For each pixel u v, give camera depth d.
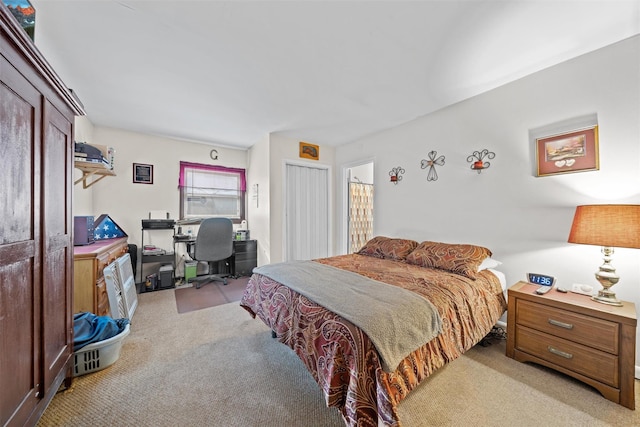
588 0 1.33
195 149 4.11
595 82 1.77
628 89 1.64
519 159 2.17
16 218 0.92
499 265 2.29
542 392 1.47
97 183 3.36
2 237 0.84
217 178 4.30
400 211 3.24
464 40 1.67
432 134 2.87
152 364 1.73
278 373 1.65
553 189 1.98
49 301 1.16
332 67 1.99
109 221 2.97
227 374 1.63
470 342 1.60
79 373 1.56
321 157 4.20
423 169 2.97
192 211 4.07
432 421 1.26
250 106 2.71
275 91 2.38
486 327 1.79
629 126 1.64
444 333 1.44
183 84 2.26
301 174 4.04
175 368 1.69
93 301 1.93
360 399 1.03
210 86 2.29
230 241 3.60
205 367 1.70
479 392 1.47
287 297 1.62
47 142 1.13
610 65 1.71
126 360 1.77
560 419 1.28
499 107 2.29
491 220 2.36
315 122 3.18
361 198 4.87
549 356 1.64
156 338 2.09
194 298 3.06
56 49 1.76
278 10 1.42
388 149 3.42
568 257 1.90
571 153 1.88
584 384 1.54
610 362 1.40
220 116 3.00
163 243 3.82
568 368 1.55
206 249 3.42
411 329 1.24
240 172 4.53
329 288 1.59
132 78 2.16
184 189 4.00
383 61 1.91
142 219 3.64
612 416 1.30
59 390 1.43
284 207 3.80
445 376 1.62
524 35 1.61
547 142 2.00
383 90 2.35
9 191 0.88
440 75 2.10
